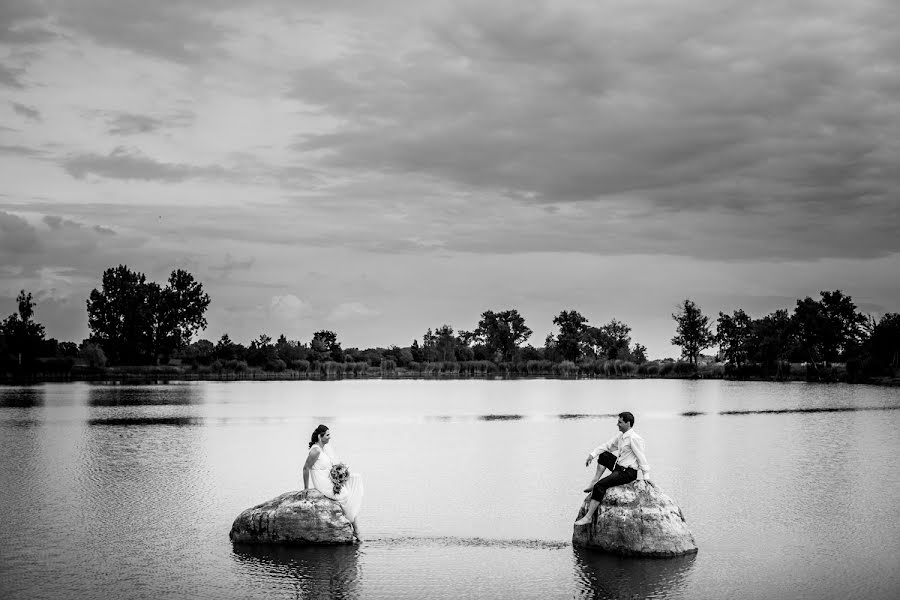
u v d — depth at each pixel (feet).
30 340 451.94
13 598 45.98
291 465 98.53
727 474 90.58
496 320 643.86
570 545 57.67
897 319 406.41
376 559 53.88
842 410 199.11
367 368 548.31
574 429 151.64
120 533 61.21
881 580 49.08
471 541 58.75
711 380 463.01
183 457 106.01
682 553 54.54
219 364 498.69
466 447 120.47
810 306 480.23
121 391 301.84
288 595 46.50
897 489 80.38
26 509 70.49
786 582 48.70
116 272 563.07
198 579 49.42
